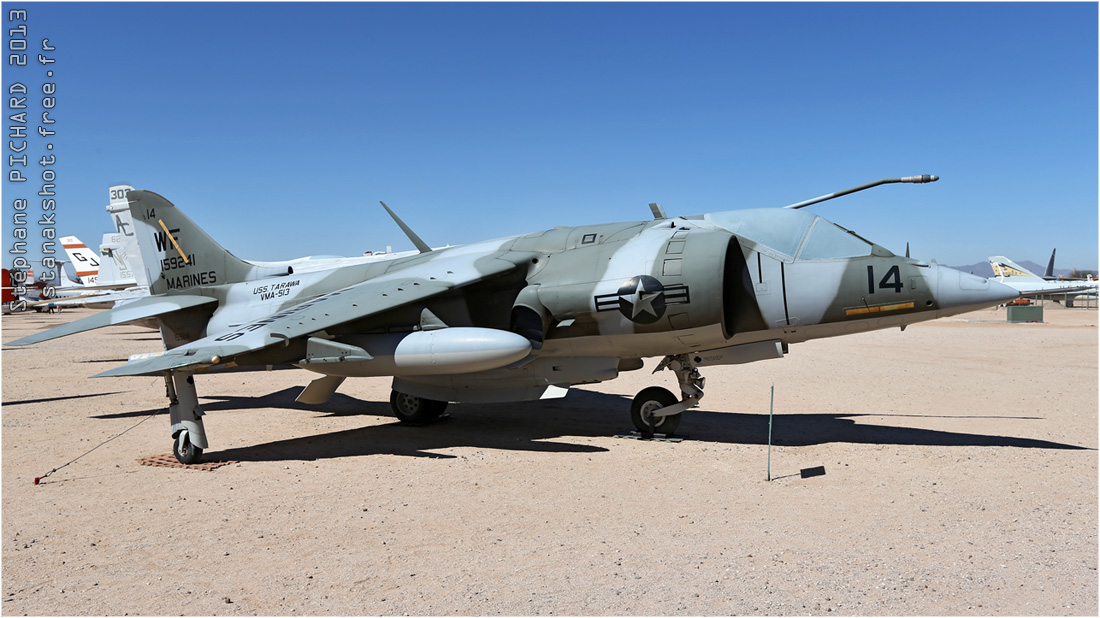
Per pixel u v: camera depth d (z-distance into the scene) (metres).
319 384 10.68
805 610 4.04
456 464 7.95
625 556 4.95
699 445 8.80
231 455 8.58
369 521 5.84
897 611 4.02
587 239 9.53
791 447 8.59
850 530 5.46
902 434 9.27
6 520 5.93
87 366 19.58
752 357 9.04
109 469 7.81
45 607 4.20
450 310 9.45
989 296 7.97
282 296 11.41
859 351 21.83
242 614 4.08
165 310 11.62
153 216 12.70
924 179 8.95
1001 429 9.51
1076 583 4.39
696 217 9.51
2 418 11.33
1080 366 17.25
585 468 7.65
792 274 8.66
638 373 17.61
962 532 5.37
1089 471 7.20
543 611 4.06
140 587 4.50
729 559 4.87
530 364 9.52
